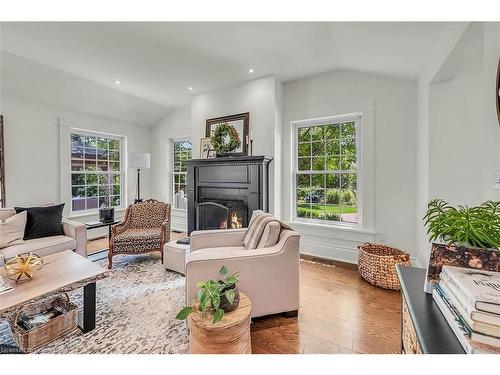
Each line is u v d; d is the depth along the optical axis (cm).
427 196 230
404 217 285
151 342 164
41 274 178
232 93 367
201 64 301
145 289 240
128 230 329
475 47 167
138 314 197
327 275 276
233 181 347
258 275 180
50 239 279
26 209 292
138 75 333
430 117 224
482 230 86
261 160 312
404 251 284
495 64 124
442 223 94
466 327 65
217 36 240
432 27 180
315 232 338
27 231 279
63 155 390
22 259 175
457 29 162
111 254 294
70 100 378
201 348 127
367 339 168
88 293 175
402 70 263
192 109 410
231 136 347
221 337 125
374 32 202
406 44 210
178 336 170
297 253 191
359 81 304
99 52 276
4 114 329
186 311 129
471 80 210
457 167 217
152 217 356
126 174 486
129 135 488
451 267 83
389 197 291
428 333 71
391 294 230
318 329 179
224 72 322
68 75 333
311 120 343
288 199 357
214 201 370
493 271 80
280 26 222
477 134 210
